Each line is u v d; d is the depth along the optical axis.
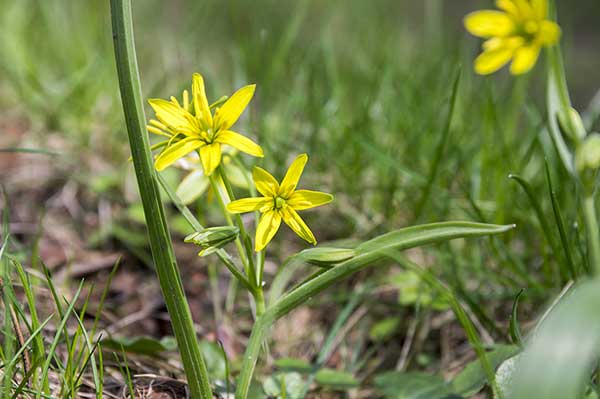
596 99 0.50
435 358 0.42
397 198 0.49
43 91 0.62
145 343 0.37
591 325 0.26
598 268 0.30
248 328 0.43
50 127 0.60
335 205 0.49
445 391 0.36
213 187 0.33
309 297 0.32
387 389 0.37
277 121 0.56
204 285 0.45
